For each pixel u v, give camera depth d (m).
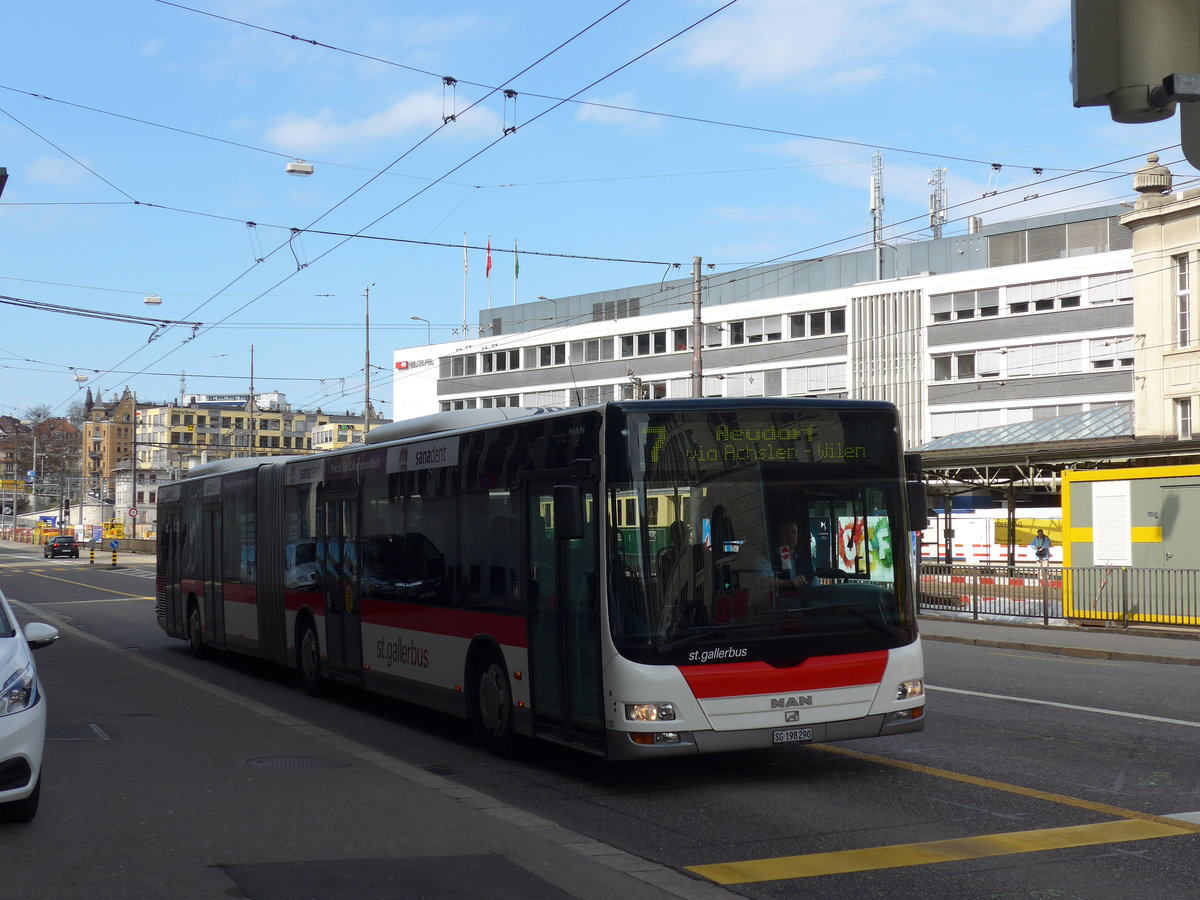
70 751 10.42
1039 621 25.16
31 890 6.04
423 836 7.26
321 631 14.94
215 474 19.75
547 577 9.70
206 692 14.98
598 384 75.31
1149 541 23.55
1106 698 13.81
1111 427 44.06
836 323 65.12
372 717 13.55
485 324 88.25
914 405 61.84
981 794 8.58
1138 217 42.75
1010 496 32.00
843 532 9.27
